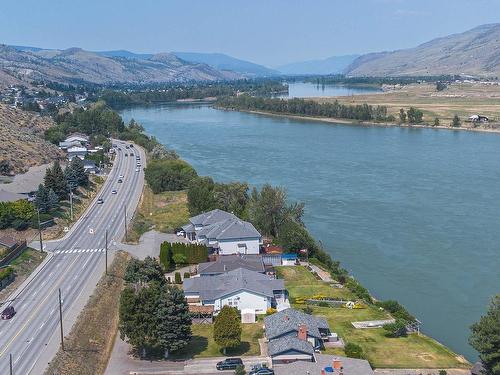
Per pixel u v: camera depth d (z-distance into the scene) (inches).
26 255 3661.4
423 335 2827.3
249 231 3932.1
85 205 5172.2
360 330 2819.9
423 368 2452.0
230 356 2527.1
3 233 4099.4
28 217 4252.0
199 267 3442.4
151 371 2404.0
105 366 2458.2
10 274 3282.5
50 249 3897.6
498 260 3887.8
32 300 3004.4
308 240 3976.4
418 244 4217.5
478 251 4057.6
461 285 3508.9
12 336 2588.6
